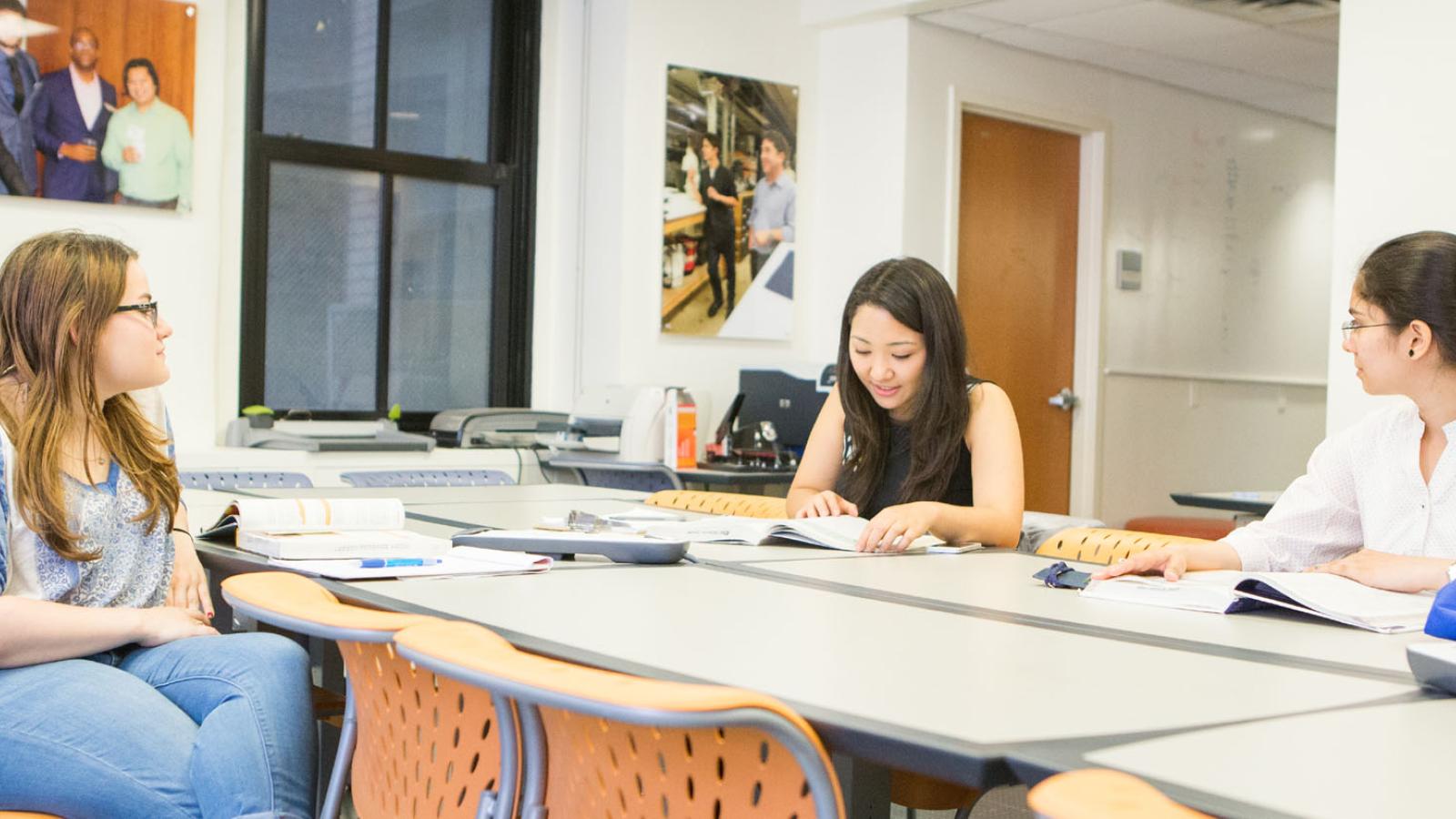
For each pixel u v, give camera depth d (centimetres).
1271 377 718
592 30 527
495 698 108
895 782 159
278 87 477
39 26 410
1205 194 670
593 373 525
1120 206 626
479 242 531
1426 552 186
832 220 558
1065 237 614
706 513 293
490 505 289
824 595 161
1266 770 83
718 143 531
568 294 538
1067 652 125
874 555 210
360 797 135
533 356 543
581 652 119
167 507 177
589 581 170
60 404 163
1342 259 403
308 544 178
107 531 169
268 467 419
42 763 142
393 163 504
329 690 205
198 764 145
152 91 429
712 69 530
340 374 498
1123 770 82
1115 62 601
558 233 542
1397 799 76
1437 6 381
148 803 143
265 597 126
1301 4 509
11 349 164
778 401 504
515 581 168
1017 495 232
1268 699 105
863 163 546
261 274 473
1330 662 122
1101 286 618
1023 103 577
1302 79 632
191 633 164
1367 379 187
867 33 544
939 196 547
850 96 551
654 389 462
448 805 118
